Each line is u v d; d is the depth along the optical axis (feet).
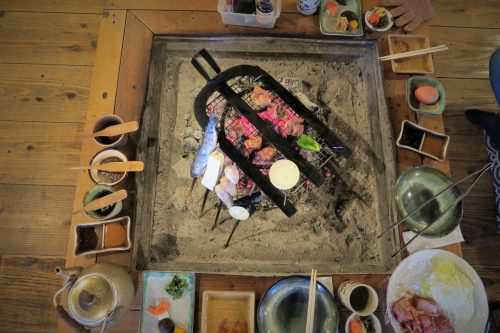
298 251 6.21
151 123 6.38
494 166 6.69
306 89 7.14
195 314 5.14
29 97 7.39
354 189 6.59
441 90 6.17
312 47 6.79
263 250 6.20
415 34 6.66
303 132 6.17
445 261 5.02
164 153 6.67
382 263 5.79
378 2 6.85
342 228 6.37
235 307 5.19
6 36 7.70
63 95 7.43
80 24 7.82
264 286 5.27
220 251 6.17
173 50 6.84
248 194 5.88
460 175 7.27
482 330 4.79
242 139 6.16
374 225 6.35
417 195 5.38
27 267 6.48
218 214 6.01
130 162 5.41
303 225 6.39
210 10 6.61
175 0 6.64
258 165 6.05
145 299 5.12
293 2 6.73
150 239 5.96
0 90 7.41
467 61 7.89
